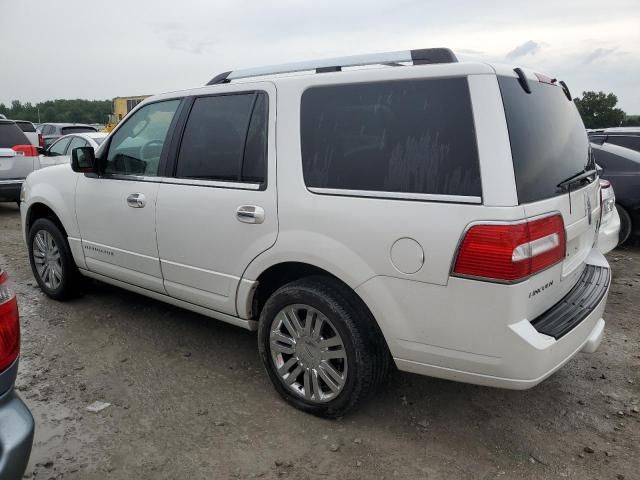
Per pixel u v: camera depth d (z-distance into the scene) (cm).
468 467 265
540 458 272
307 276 308
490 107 241
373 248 263
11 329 200
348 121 282
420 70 262
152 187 371
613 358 384
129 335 414
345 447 279
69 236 448
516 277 232
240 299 329
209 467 264
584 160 314
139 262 391
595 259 346
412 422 302
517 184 235
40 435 287
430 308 252
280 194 299
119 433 289
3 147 946
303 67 322
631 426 300
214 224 331
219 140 338
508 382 244
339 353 286
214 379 348
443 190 247
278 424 299
